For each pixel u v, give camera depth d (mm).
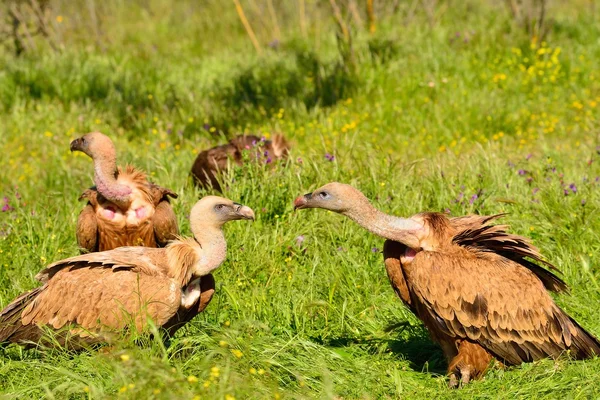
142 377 11383
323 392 12789
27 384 12758
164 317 13406
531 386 12930
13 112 29703
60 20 39219
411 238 13875
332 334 15773
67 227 19406
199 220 13781
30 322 13742
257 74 32594
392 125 27812
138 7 47969
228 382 11695
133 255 13852
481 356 13742
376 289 16922
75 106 30031
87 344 13516
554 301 14969
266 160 20812
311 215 19281
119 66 34688
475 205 19156
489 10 39594
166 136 27625
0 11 39531
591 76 30828
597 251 17516
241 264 17375
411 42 33781
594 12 39844
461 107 28250
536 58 32062
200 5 46750
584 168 22000
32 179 24781
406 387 13578
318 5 41094
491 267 13586
